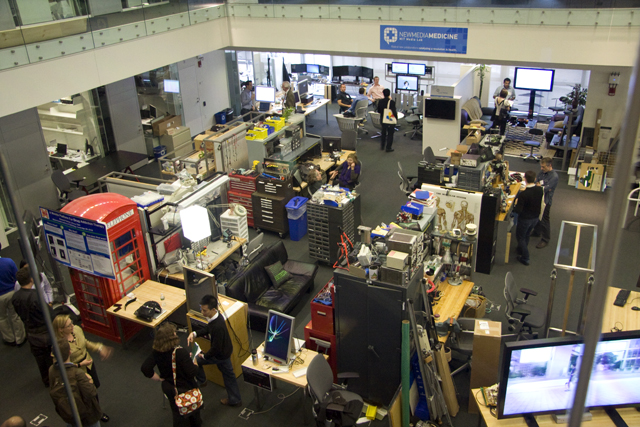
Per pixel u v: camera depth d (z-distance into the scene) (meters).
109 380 6.03
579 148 10.62
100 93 10.80
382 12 9.84
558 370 3.89
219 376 5.84
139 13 8.99
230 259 7.45
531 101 13.37
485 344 5.07
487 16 9.04
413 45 9.84
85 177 10.11
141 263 6.59
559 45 8.70
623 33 8.18
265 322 6.50
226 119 14.19
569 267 4.64
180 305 6.21
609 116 10.29
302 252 8.54
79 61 7.90
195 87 13.02
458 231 6.38
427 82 15.25
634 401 3.99
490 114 13.64
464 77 12.66
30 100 7.23
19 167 9.03
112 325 6.47
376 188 10.62
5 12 6.76
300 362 5.27
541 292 7.28
